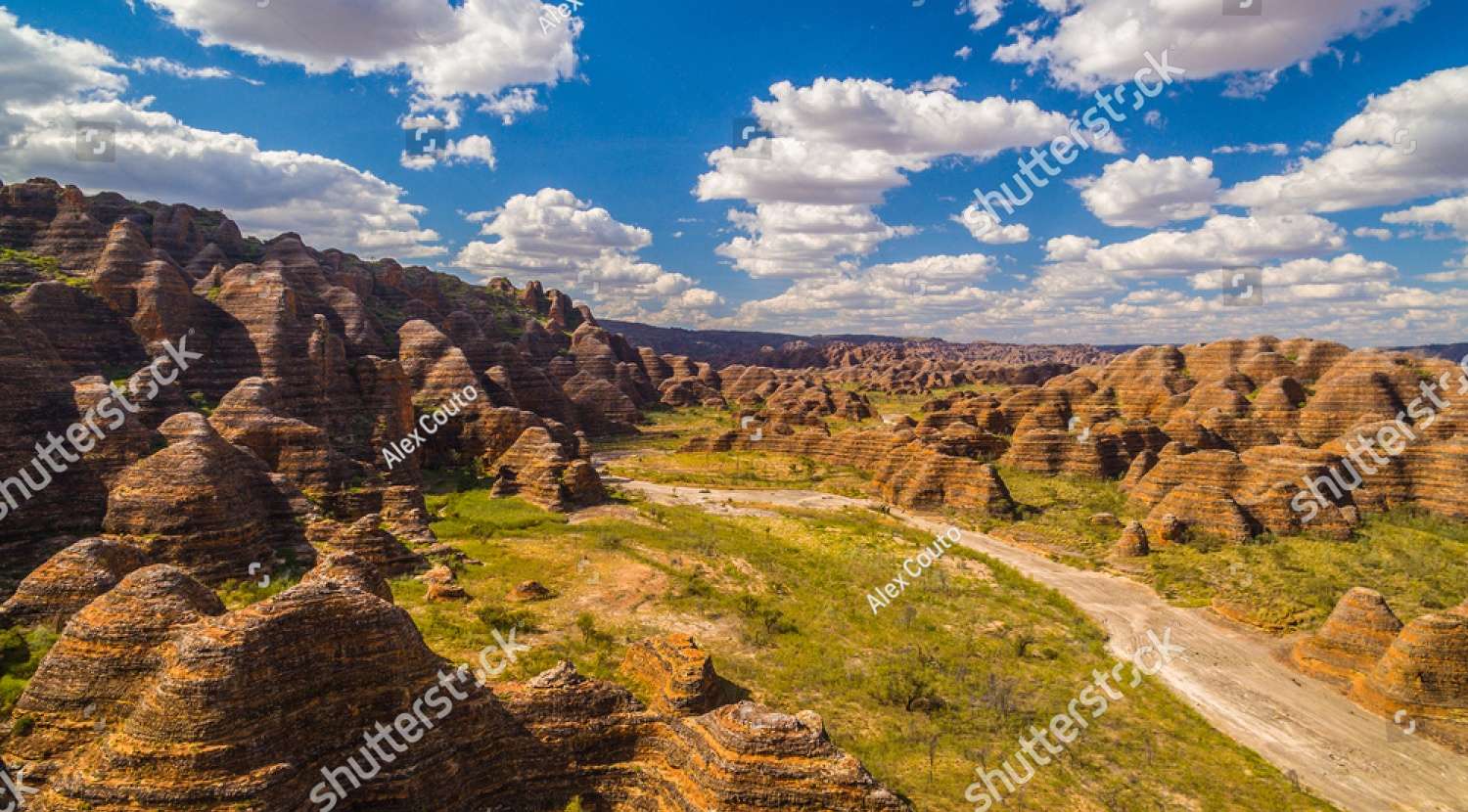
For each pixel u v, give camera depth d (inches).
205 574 1601.9
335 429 2970.0
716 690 1175.0
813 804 873.5
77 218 3174.2
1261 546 2485.2
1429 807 1206.9
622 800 967.0
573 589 1919.3
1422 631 1492.4
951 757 1240.2
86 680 855.7
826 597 2074.3
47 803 714.2
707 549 2421.3
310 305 3599.9
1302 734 1428.4
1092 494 3329.2
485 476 3412.9
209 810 700.7
